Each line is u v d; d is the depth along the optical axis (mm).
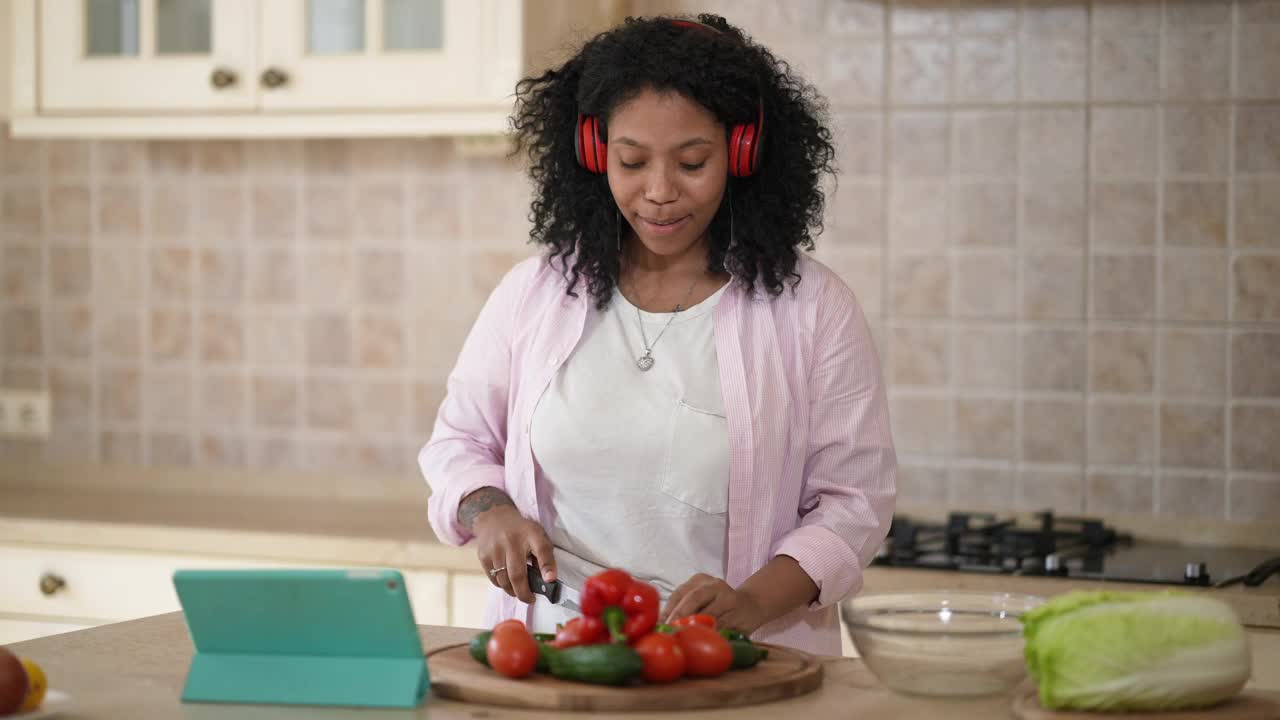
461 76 2479
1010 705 1164
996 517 2631
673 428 1582
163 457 3043
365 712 1136
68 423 3096
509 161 2830
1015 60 2604
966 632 1159
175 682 1242
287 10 2561
